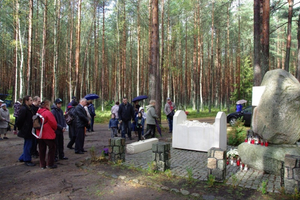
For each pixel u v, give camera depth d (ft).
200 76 110.32
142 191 14.23
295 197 12.82
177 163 20.74
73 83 76.69
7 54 129.08
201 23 99.66
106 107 114.32
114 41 119.14
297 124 18.16
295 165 13.35
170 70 98.32
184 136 27.09
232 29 124.16
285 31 115.85
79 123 24.23
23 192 14.06
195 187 14.62
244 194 13.53
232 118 51.90
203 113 96.53
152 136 31.37
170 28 101.09
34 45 81.56
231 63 138.10
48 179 16.37
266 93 19.30
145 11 92.27
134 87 142.82
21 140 32.50
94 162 20.17
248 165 18.56
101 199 13.14
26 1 66.74
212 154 15.55
